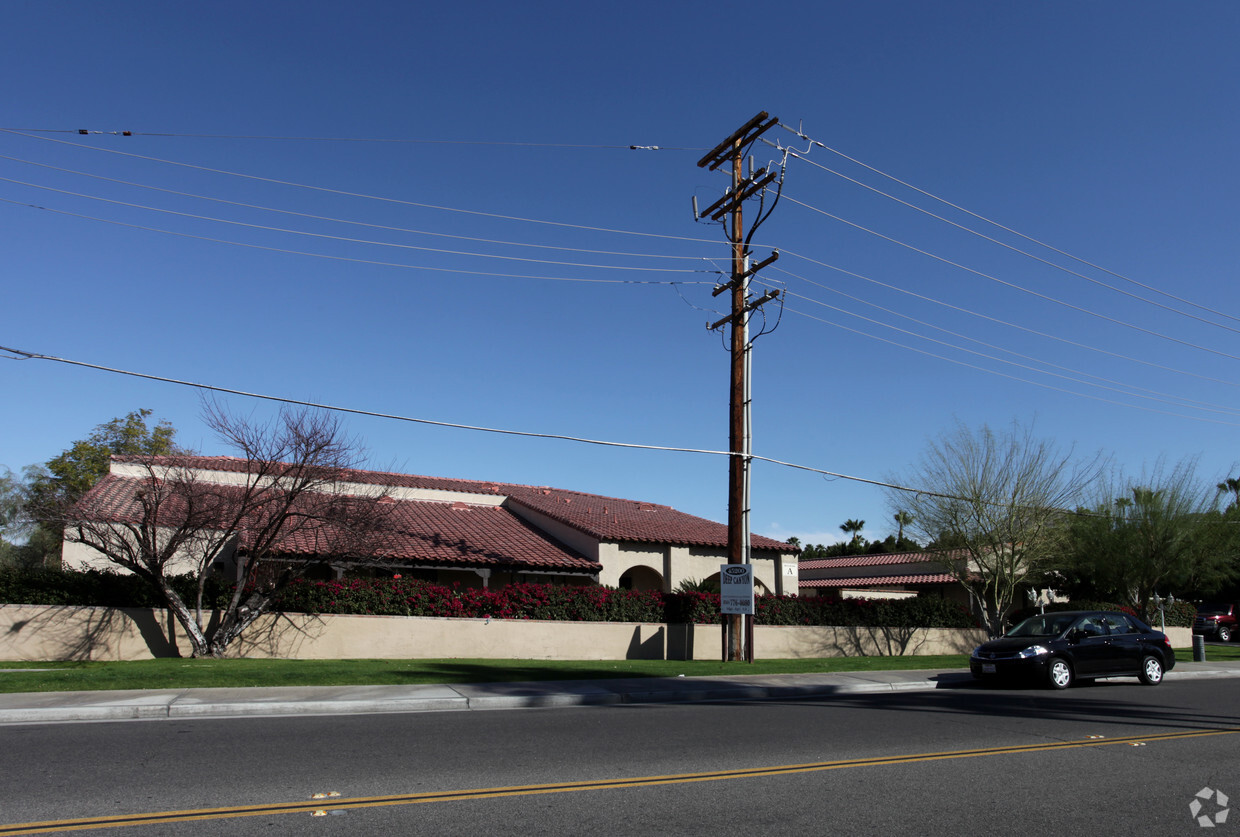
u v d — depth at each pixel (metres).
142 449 35.97
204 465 24.42
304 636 19.64
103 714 10.95
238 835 5.74
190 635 18.28
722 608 20.52
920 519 26.14
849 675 17.81
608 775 7.71
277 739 9.37
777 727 10.76
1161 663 18.06
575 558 25.84
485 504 30.84
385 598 20.66
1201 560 28.25
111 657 18.31
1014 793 7.27
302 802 6.59
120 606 18.66
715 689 15.12
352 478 21.08
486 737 9.70
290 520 20.77
